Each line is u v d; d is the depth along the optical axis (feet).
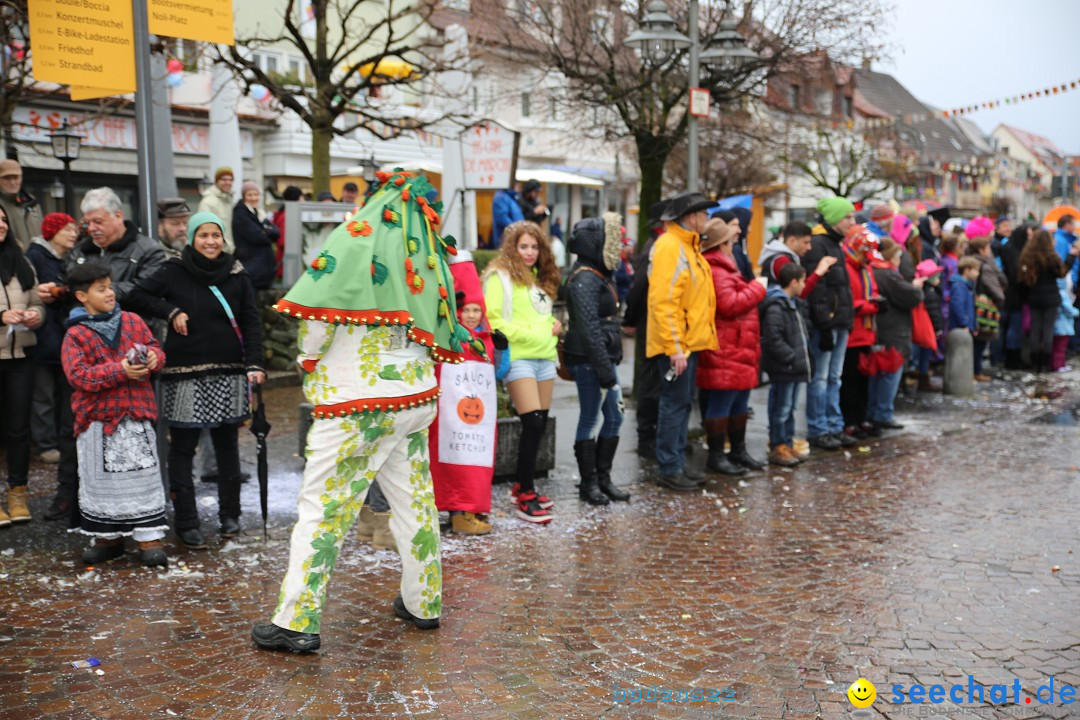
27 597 15.84
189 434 18.45
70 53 19.21
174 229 23.54
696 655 14.15
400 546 14.64
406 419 13.87
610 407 22.63
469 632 14.84
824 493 23.94
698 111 32.71
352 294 13.19
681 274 22.77
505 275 20.93
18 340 19.36
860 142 123.44
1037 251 45.83
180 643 14.12
